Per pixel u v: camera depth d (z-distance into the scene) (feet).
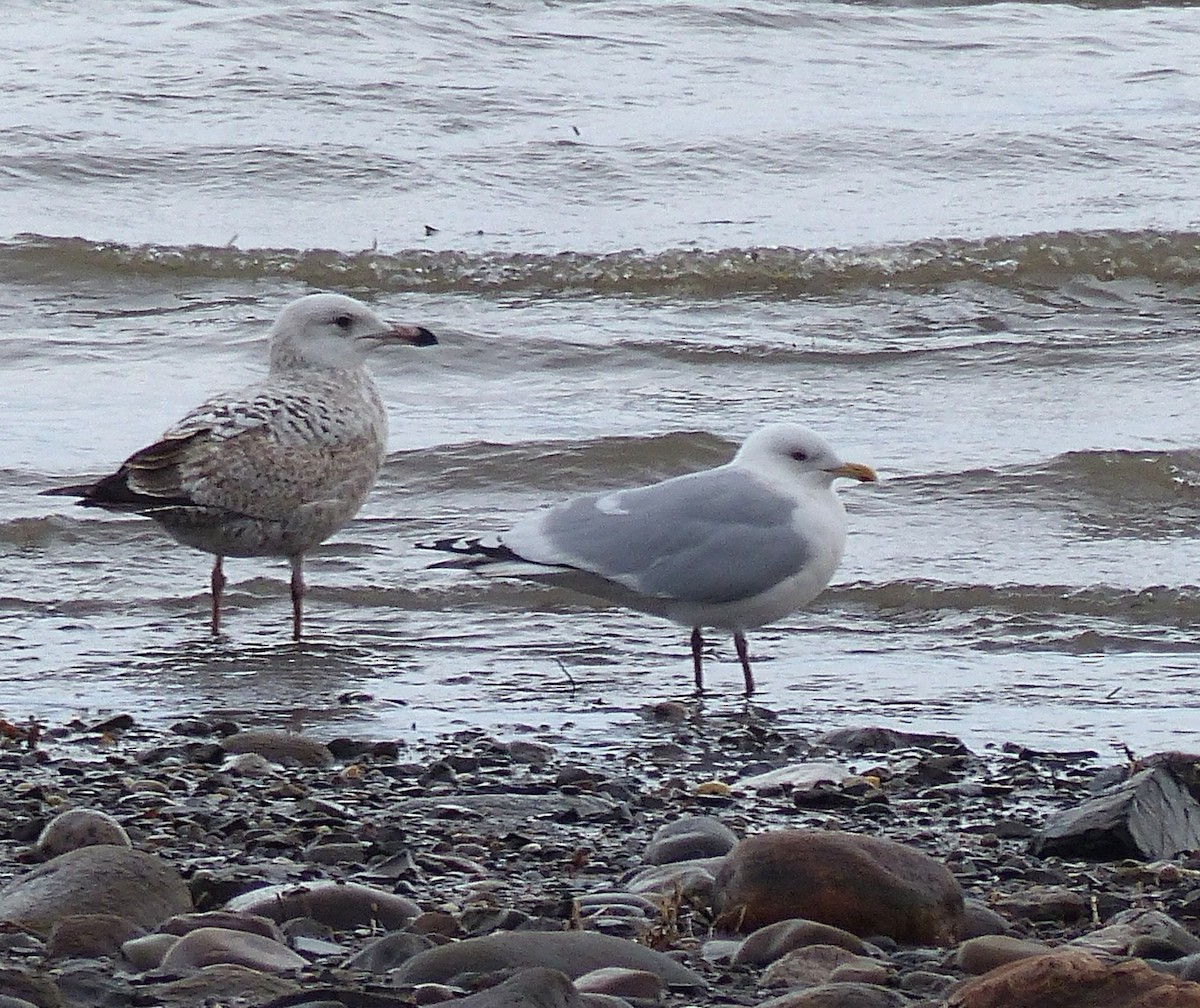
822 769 34.68
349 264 76.33
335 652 44.42
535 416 60.75
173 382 63.87
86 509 53.11
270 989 21.43
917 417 60.75
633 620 47.19
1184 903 25.50
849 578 48.60
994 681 42.04
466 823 31.12
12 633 45.62
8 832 29.60
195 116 89.81
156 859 25.66
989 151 86.43
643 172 85.20
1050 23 104.06
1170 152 86.74
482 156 86.33
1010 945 23.09
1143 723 38.75
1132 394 62.75
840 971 22.52
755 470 42.06
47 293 74.18
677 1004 21.66
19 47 96.37
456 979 21.84
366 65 95.25
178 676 42.29
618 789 33.45
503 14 101.35
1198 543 51.19
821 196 83.66
